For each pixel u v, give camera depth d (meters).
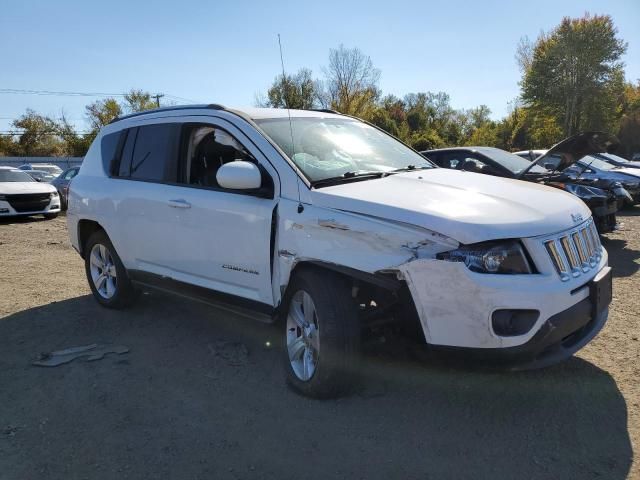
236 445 3.08
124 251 5.14
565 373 3.84
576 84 47.62
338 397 3.56
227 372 4.05
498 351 2.94
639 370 3.84
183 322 5.20
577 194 8.09
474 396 3.56
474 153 9.12
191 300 4.56
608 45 46.59
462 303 2.95
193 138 4.54
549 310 2.94
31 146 71.56
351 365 3.41
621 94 52.19
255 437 3.15
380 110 46.66
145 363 4.25
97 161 5.64
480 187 3.70
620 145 7.22
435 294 3.01
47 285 6.77
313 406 3.49
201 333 4.89
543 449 2.95
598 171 13.59
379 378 3.81
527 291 2.91
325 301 3.38
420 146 48.75
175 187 4.54
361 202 3.32
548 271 3.01
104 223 5.29
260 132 4.01
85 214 5.57
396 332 3.65
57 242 10.36
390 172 4.12
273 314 3.84
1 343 4.76
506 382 3.72
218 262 4.14
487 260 2.93
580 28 46.94
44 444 3.14
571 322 3.06
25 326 5.19
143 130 5.11
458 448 2.98
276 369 4.09
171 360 4.29
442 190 3.55
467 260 2.94
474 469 2.79
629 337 4.48
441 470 2.79
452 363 3.11
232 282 4.08
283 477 2.78
